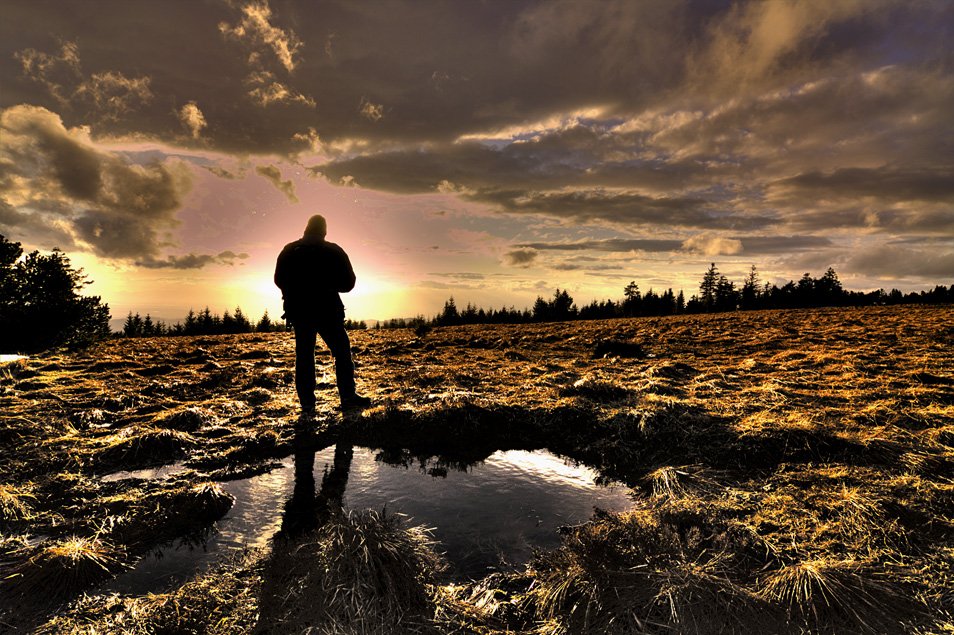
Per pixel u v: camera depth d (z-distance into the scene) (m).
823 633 1.82
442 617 2.00
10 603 2.08
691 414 4.73
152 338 17.73
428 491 3.35
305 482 3.51
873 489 2.98
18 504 2.97
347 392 5.60
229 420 5.05
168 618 1.94
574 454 4.12
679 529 2.65
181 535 2.71
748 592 1.99
